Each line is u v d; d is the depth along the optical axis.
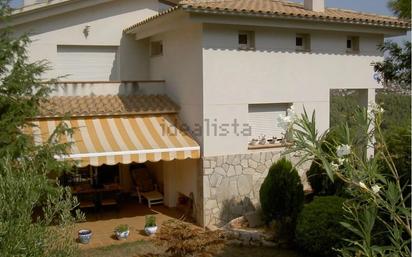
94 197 23.38
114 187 24.03
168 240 14.12
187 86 21.91
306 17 21.33
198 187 21.23
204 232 14.59
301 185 19.02
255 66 21.50
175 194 24.45
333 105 24.83
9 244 7.46
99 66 26.03
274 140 22.41
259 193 20.97
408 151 13.20
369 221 5.48
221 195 21.11
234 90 21.05
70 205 9.23
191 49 21.25
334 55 23.89
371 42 25.19
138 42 26.72
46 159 15.91
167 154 20.23
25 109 17.11
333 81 23.91
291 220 18.64
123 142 20.34
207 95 20.42
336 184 18.88
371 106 6.23
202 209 20.88
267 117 22.39
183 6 18.67
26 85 17.30
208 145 20.72
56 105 21.81
